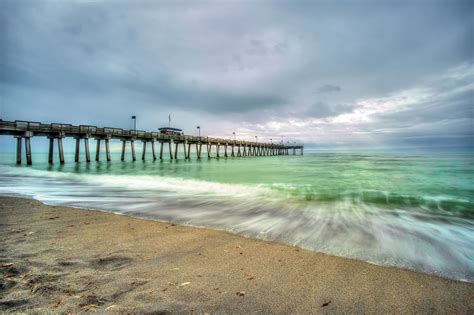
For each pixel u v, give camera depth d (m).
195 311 2.51
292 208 7.64
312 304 2.74
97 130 33.41
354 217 6.61
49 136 29.88
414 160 34.38
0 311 2.39
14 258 3.71
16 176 17.30
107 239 4.72
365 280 3.32
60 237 4.77
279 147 105.00
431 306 2.77
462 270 3.68
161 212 7.15
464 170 20.12
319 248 4.46
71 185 12.78
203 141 50.09
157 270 3.46
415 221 6.24
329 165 30.17
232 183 13.34
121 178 15.84
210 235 5.10
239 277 3.31
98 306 2.54
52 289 2.83
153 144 40.78
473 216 6.73
